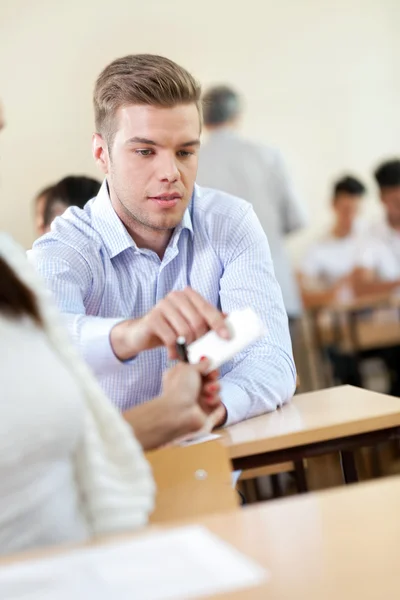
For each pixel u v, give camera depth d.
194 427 1.48
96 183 3.22
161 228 2.20
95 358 1.79
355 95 6.79
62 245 2.24
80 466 1.22
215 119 5.48
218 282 2.33
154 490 1.28
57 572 0.91
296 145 6.72
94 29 6.23
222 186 5.50
